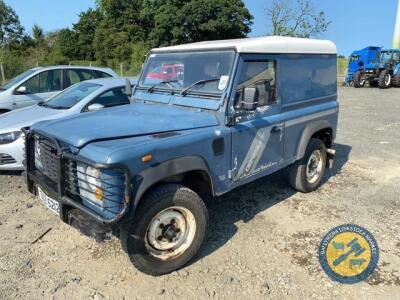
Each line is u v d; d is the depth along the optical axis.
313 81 5.02
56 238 4.05
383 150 7.82
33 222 4.39
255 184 5.62
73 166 3.17
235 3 42.53
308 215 4.65
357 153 7.57
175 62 4.26
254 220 4.50
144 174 3.02
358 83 23.47
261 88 4.12
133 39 51.97
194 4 41.12
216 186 3.71
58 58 46.22
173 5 42.69
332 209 4.84
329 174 6.24
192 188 3.81
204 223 3.56
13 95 8.22
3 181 5.66
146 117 3.79
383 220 4.55
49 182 3.52
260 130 4.10
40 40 63.16
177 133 3.42
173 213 3.37
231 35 43.16
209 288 3.29
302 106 4.86
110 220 2.92
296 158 4.84
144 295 3.20
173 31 41.72
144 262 3.26
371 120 11.37
